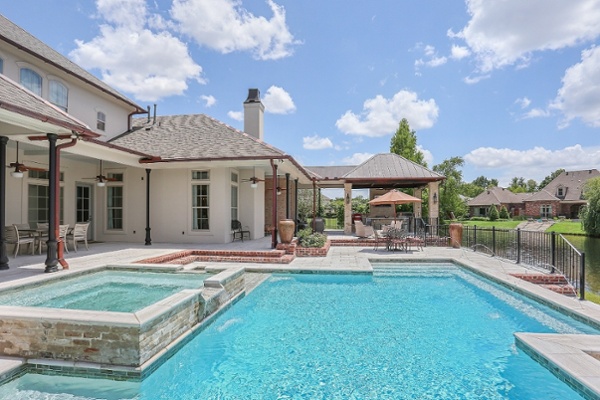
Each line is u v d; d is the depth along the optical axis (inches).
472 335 207.0
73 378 152.5
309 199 1428.4
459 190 1437.0
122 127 604.4
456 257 434.3
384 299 282.2
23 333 158.9
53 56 477.4
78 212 540.1
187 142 532.7
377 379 154.9
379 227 662.5
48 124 274.8
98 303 248.8
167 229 541.0
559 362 143.9
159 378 157.8
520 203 2257.6
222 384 152.2
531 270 343.9
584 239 939.3
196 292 207.2
